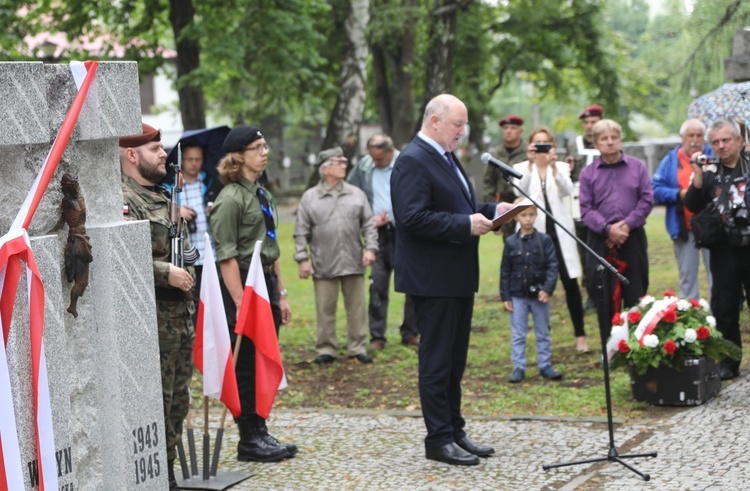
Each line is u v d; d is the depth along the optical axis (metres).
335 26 23.30
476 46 26.64
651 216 18.97
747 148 6.91
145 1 18.19
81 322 4.11
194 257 5.07
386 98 27.17
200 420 6.97
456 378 5.80
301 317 10.93
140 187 4.90
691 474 5.06
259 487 5.30
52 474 3.65
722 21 12.85
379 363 8.58
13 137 3.64
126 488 4.22
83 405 4.12
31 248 3.68
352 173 9.21
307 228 8.69
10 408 3.49
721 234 6.93
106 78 4.12
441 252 5.55
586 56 27.72
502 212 5.64
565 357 8.35
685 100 13.40
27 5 16.19
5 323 3.53
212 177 7.49
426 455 5.70
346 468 5.59
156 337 4.43
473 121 28.17
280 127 37.34
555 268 7.64
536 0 26.52
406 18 20.03
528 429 6.25
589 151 9.43
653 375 6.56
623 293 7.77
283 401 7.48
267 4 17.55
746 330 8.73
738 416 6.08
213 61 17.14
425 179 5.51
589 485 5.05
